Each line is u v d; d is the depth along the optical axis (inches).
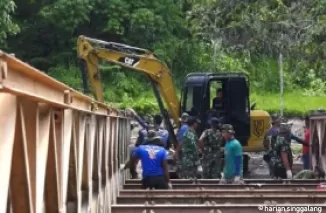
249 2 1679.4
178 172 828.6
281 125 845.2
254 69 2348.7
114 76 2255.2
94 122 451.5
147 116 1846.7
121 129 867.4
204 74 1069.1
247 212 518.9
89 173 416.2
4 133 187.5
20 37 2369.6
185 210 515.5
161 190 639.8
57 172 280.8
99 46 1055.6
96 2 2341.3
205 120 1050.1
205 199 593.9
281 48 1737.2
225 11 1793.8
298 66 1536.7
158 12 2401.6
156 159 658.8
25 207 223.6
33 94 203.3
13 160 214.7
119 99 2186.3
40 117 246.7
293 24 1599.4
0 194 182.9
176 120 1079.6
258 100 2202.3
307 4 1567.4
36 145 230.7
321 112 805.2
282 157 832.9
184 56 2375.7
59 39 2364.7
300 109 2126.0
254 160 1250.0
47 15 2288.4
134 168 864.3
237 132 1088.8
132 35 2354.8
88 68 1043.3
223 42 1910.7
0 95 187.3
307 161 954.7
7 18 1535.4
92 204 445.7
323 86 2306.8
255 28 1711.4
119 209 518.3
